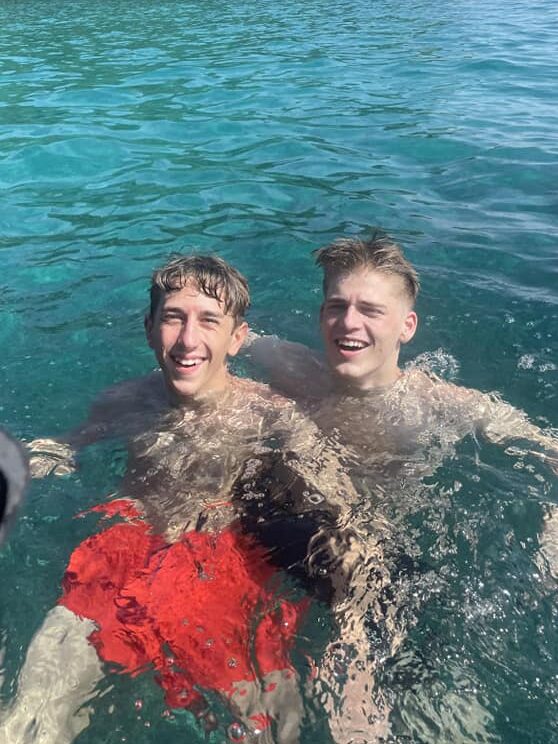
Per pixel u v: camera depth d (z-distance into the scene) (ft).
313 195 6.17
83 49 12.49
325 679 2.19
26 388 3.72
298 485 2.89
